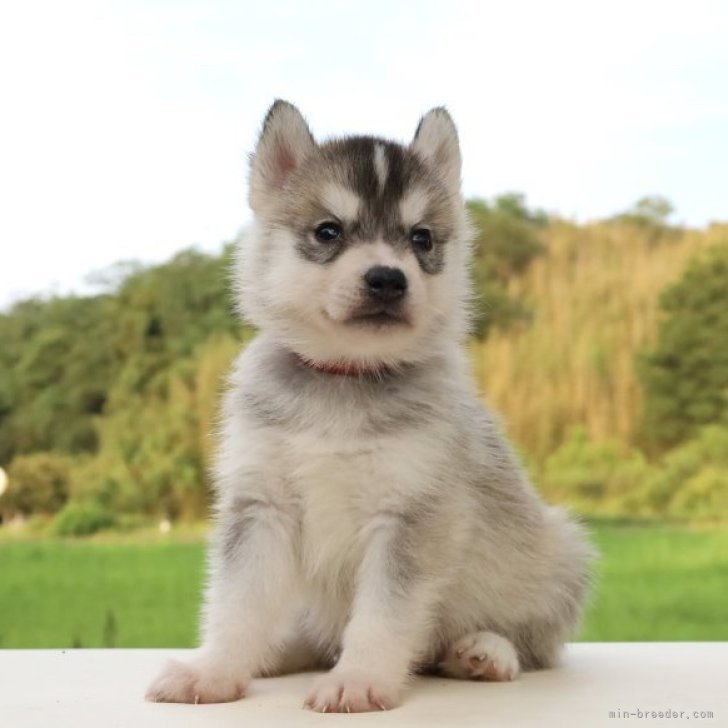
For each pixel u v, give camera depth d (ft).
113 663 2.80
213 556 2.54
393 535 2.45
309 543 2.52
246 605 2.45
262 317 2.62
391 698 2.32
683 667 2.71
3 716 2.29
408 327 2.51
